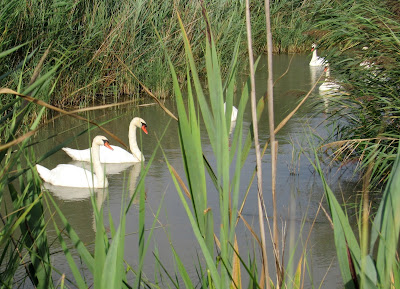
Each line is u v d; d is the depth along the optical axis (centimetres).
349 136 814
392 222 181
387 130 689
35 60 1099
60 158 999
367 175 193
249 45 221
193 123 222
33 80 236
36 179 267
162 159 974
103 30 1341
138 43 1434
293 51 2156
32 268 266
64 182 851
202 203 224
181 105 220
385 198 189
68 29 1216
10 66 1063
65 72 1262
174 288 505
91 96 1377
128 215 707
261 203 228
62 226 679
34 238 253
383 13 716
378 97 682
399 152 188
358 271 198
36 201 238
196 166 222
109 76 1352
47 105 205
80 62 1295
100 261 200
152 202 755
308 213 684
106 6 1393
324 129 1057
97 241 200
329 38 766
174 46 1484
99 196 796
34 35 1108
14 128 242
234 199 224
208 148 1007
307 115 1207
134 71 1423
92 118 1257
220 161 222
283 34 2094
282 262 236
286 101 1360
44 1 1171
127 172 922
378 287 184
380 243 187
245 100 230
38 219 257
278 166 879
